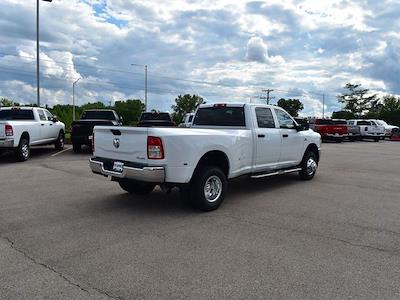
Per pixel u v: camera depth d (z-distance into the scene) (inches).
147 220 246.1
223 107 336.8
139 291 149.9
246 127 322.7
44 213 259.8
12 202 290.0
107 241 205.6
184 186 262.5
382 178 427.2
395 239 214.5
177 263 176.9
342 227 235.8
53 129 675.4
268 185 376.5
